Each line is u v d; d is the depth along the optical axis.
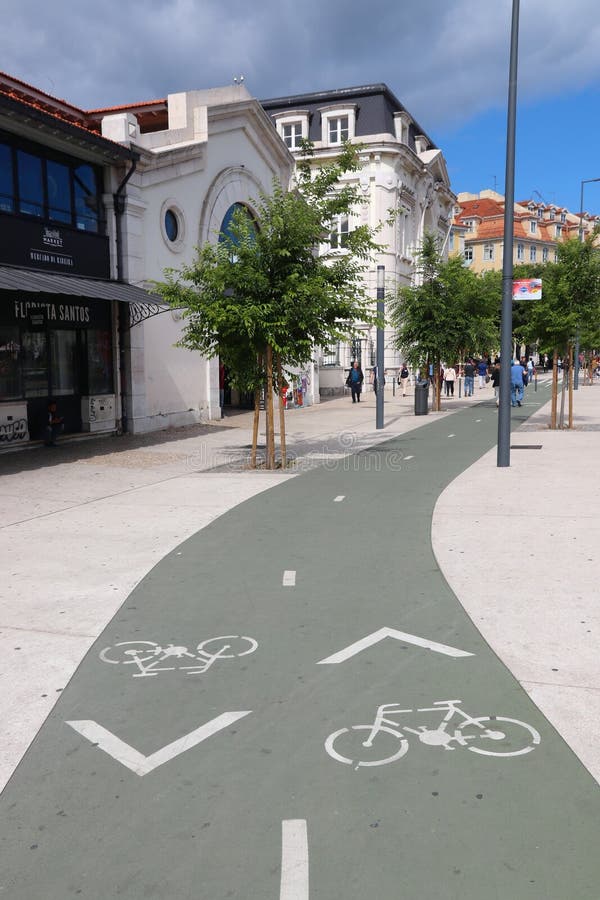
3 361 14.48
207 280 12.41
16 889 2.59
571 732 3.56
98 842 2.83
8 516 8.77
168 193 18.91
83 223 16.20
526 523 7.93
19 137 14.22
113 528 8.10
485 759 3.35
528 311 18.28
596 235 17.33
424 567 6.36
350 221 37.38
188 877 2.64
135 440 16.83
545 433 17.59
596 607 5.29
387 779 3.21
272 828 2.89
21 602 5.63
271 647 4.68
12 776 3.27
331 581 6.03
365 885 2.58
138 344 17.80
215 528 8.03
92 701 3.99
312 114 38.16
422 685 4.10
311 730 3.63
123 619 5.24
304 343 12.45
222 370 23.91
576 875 2.62
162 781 3.22
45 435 15.45
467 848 2.76
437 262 25.62
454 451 14.43
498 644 4.65
